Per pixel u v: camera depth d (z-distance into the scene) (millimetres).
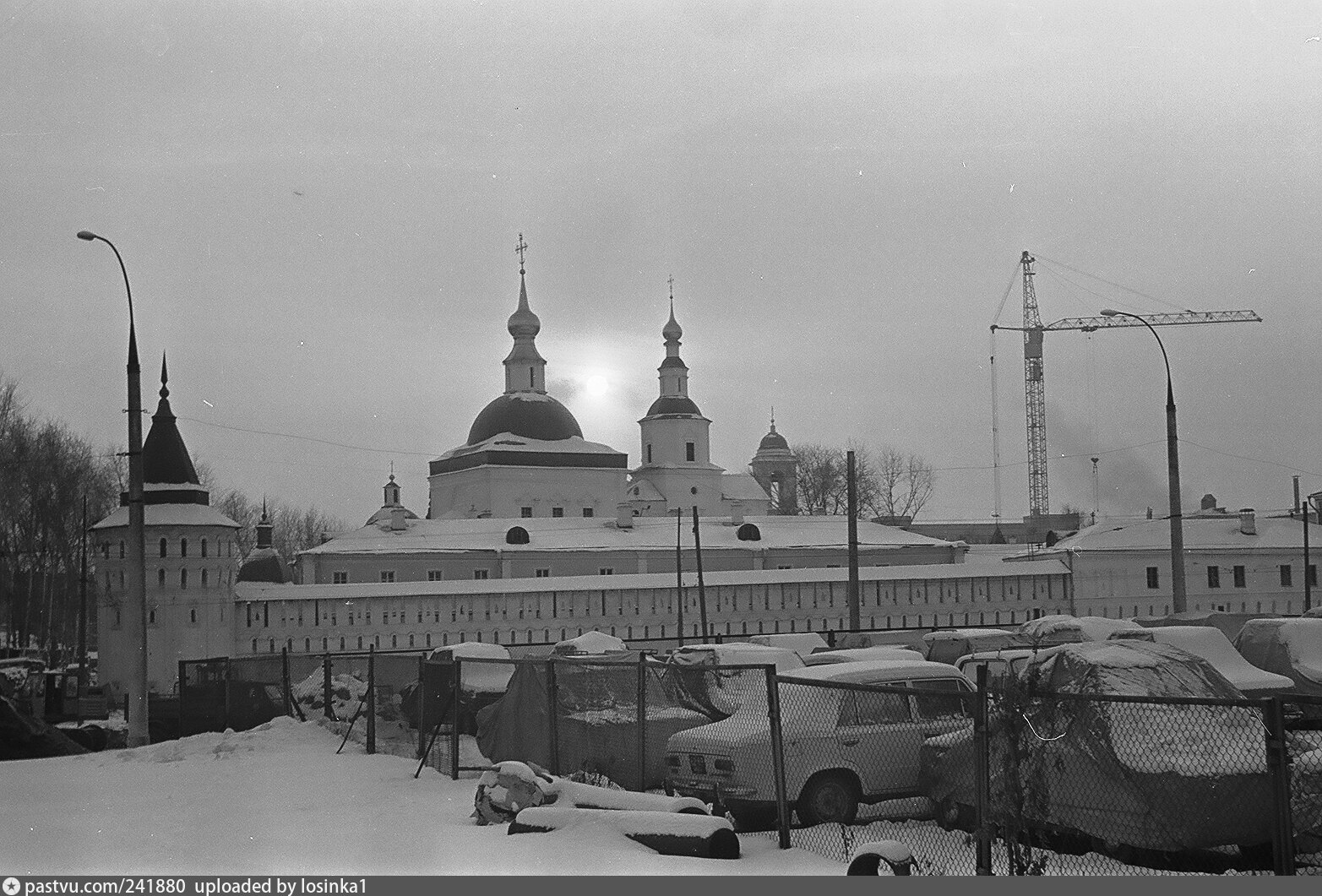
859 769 13492
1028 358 147500
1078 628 25453
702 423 100125
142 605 25828
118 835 13219
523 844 11898
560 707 16531
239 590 59781
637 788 14625
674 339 101625
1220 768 10352
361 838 12695
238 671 27547
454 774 17594
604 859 11109
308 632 59750
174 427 58625
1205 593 69438
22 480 63938
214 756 21062
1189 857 10781
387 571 73375
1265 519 73812
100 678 57156
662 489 97625
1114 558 69250
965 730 12750
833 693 13875
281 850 12055
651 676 16172
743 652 19312
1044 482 146250
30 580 65688
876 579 67688
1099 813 10617
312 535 123375
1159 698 9375
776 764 11938
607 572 76188
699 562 53344
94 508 74250
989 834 10031
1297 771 10359
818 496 125438
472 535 77562
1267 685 18453
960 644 27281
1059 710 11141
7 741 24594
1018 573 68812
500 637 62781
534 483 90312
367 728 21172
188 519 56781
